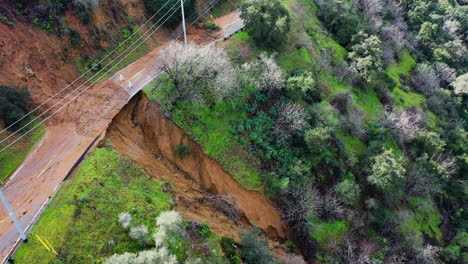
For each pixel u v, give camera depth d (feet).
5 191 75.00
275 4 128.16
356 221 107.96
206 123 101.19
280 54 133.49
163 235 69.10
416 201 128.57
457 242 128.26
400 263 104.06
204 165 98.02
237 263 79.87
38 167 79.56
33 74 91.61
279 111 113.29
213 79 99.25
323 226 103.24
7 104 81.92
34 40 94.53
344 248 101.76
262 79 111.65
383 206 118.42
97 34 109.29
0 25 89.15
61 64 98.48
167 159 95.61
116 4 117.60
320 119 115.34
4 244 66.28
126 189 79.56
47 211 71.15
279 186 98.78
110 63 109.70
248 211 96.84
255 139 105.19
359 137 130.00
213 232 83.87
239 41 129.70
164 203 81.87
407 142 140.77
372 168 116.06
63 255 65.67
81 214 71.36
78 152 82.58
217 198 95.35
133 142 92.27
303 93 120.16
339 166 116.16
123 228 72.23
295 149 109.09
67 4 102.89
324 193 109.50
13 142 81.66
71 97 95.71
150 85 100.94
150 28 126.82
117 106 95.96
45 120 88.58
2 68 86.38
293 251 96.94
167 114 96.84
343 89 138.62
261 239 91.71
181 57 93.91
